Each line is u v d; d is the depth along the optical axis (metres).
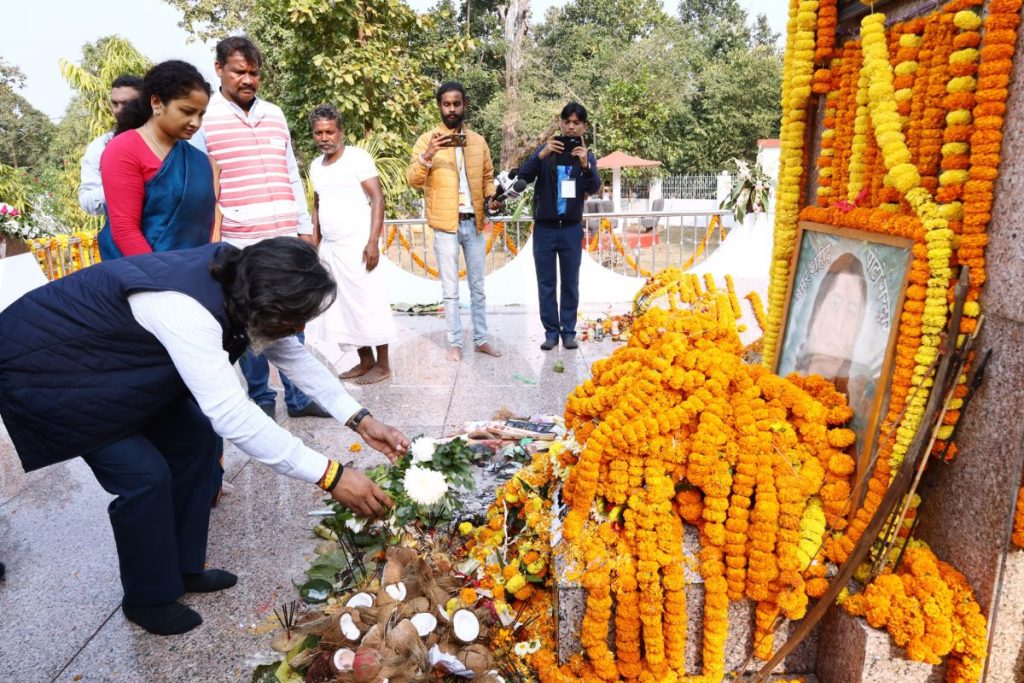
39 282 6.03
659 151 25.30
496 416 4.32
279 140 4.29
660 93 27.58
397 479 2.92
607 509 2.23
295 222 4.39
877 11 2.47
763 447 2.12
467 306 7.96
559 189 5.78
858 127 2.47
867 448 2.15
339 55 11.91
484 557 2.57
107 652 2.43
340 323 5.23
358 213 5.02
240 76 4.02
